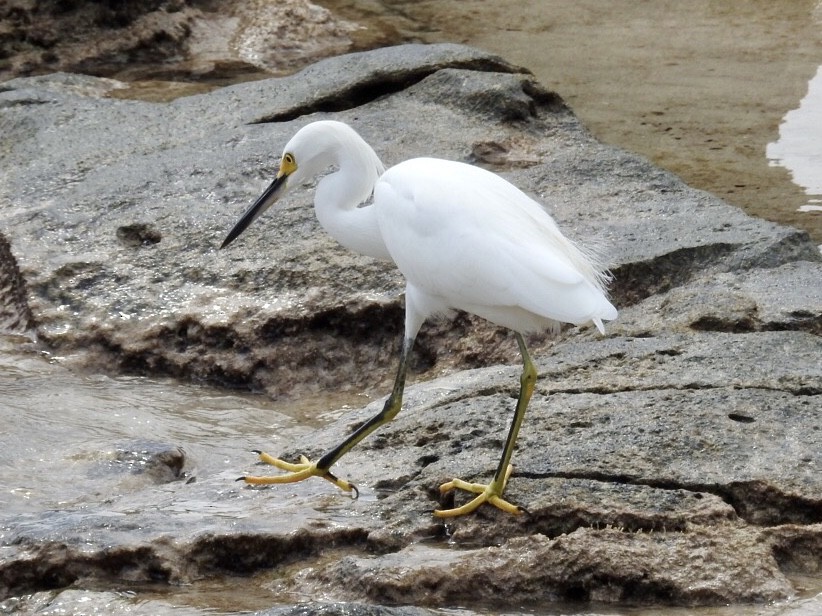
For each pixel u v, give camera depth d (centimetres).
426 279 843
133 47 2227
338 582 760
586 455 848
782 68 2136
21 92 1716
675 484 815
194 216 1344
